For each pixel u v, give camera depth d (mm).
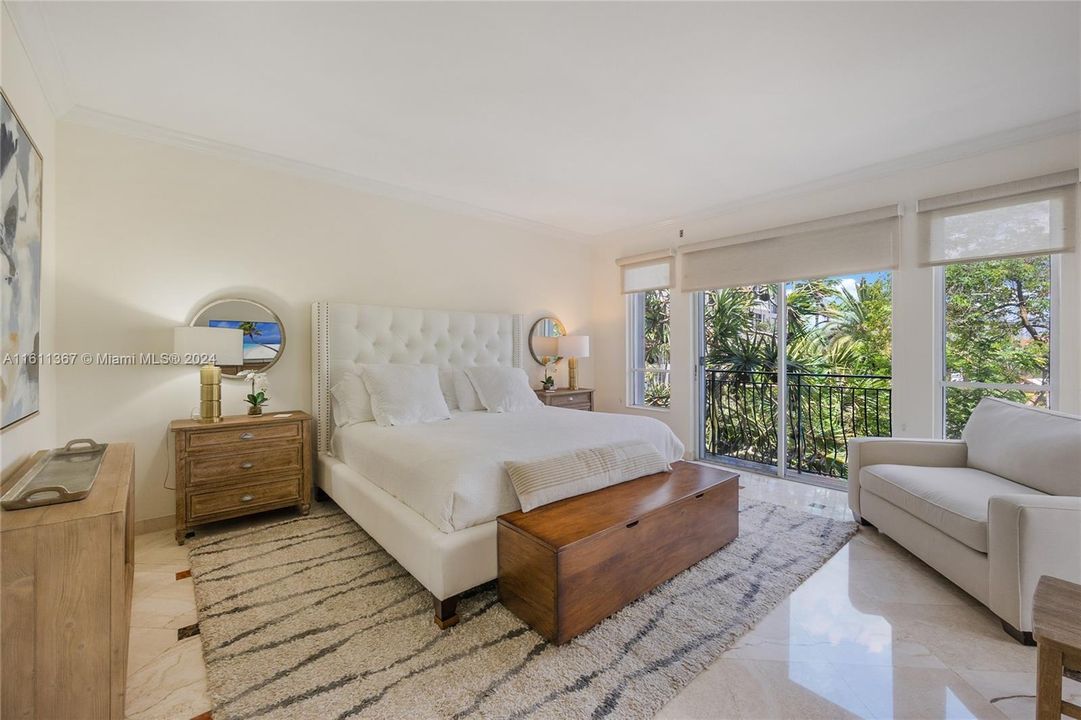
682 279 4555
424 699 1408
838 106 2471
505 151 3043
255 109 2508
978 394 3055
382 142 2918
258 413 2996
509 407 3660
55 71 2125
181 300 2867
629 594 1921
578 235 5223
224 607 1909
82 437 2551
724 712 1376
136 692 1441
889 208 3215
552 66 2121
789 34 1896
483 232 4461
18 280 1756
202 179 2941
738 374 4512
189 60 2066
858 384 3822
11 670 1118
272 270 3215
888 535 2525
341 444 3047
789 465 4234
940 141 2883
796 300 4141
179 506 2551
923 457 2725
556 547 1628
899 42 1945
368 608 1910
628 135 2812
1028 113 2541
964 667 1581
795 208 3770
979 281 3027
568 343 4742
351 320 3461
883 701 1427
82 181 2549
